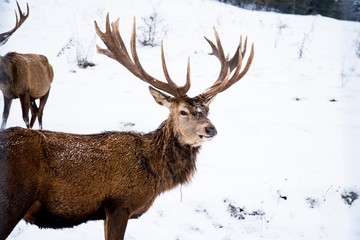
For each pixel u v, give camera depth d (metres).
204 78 15.63
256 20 26.61
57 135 4.93
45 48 16.88
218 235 6.35
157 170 5.38
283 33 24.45
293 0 39.50
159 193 5.52
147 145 5.41
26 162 4.36
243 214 6.96
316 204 7.30
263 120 11.54
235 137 10.20
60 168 4.61
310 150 9.63
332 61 19.69
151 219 6.67
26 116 9.26
